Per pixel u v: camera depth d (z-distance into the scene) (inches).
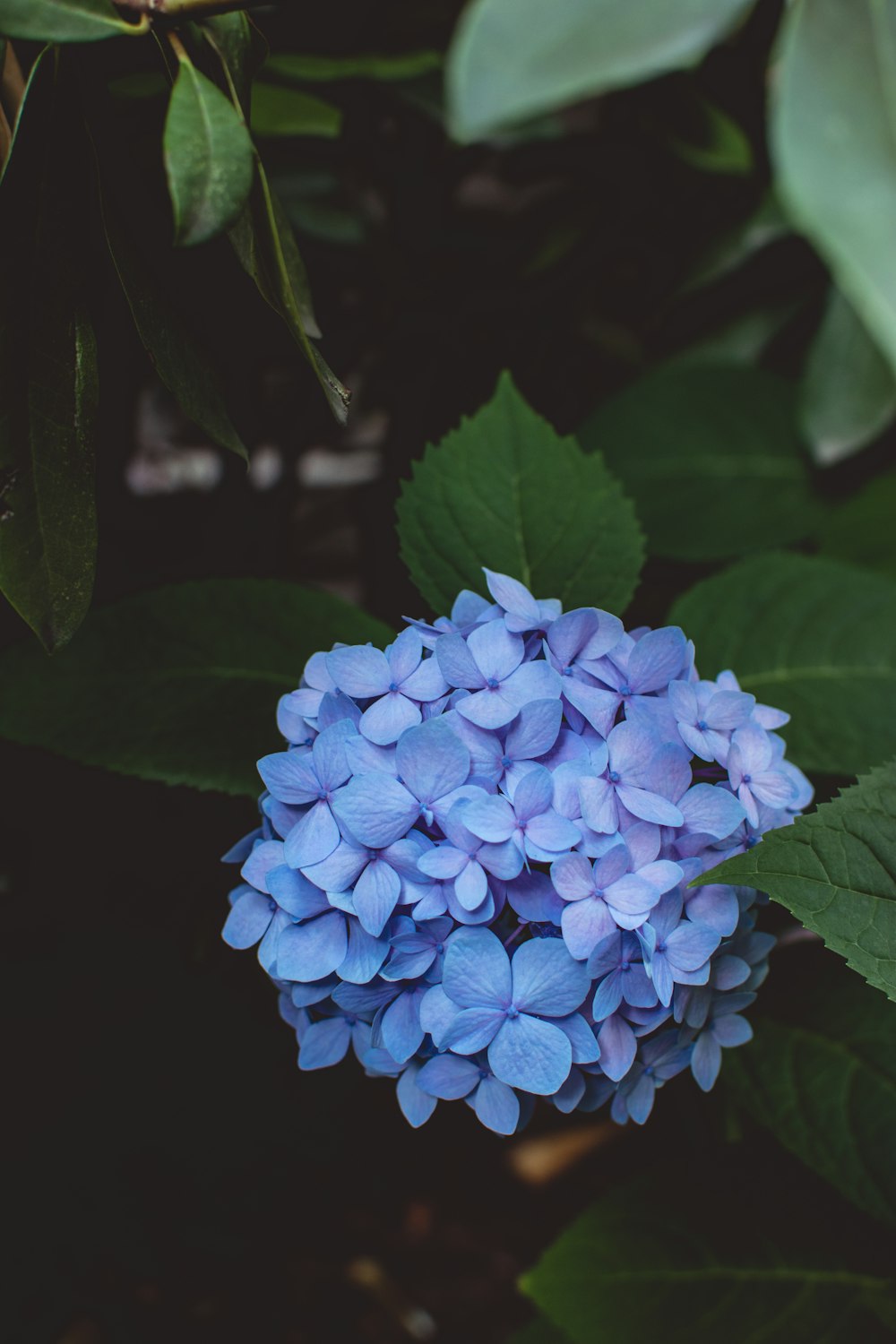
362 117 36.1
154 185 28.0
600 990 24.1
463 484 29.9
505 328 40.3
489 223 38.6
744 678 31.1
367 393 41.8
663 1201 31.1
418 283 38.5
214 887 35.1
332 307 39.1
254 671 30.0
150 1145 34.9
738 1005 26.2
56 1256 34.3
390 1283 40.1
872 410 35.5
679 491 37.7
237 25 24.6
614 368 42.3
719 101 36.2
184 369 25.5
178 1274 36.0
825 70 20.0
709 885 25.0
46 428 24.8
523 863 24.1
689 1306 30.1
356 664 25.1
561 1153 43.1
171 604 30.2
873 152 19.8
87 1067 34.8
